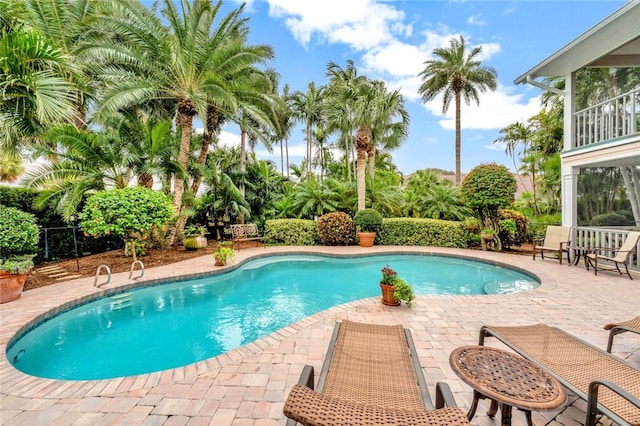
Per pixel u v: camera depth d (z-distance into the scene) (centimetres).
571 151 776
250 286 693
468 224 1047
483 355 214
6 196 727
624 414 173
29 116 548
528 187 2266
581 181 920
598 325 392
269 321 498
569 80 796
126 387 260
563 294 522
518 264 775
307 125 2397
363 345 256
